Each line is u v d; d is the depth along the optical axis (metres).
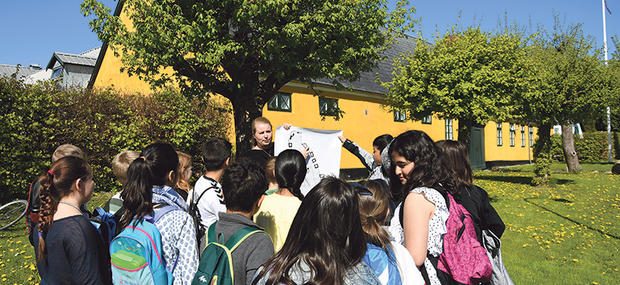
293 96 14.42
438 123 21.33
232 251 2.03
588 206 9.94
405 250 1.79
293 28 6.70
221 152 3.02
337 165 4.48
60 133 9.76
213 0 6.86
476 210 2.42
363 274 1.48
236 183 2.21
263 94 8.60
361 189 2.19
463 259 2.13
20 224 7.90
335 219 1.49
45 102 9.62
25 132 9.45
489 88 9.62
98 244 2.11
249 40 7.65
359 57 8.35
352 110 16.67
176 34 6.88
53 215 2.08
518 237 7.05
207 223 2.85
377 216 2.15
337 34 7.48
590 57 13.83
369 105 17.52
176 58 7.32
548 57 14.48
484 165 24.06
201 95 8.28
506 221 8.34
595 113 14.46
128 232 2.15
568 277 5.04
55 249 2.02
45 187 2.10
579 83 13.34
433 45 11.53
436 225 2.10
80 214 2.14
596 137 27.92
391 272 1.59
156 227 2.19
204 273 2.01
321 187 1.55
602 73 13.82
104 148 10.40
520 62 10.28
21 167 9.16
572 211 9.30
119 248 2.12
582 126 33.31
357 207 1.56
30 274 5.13
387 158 2.86
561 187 13.25
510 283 2.49
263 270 1.58
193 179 11.80
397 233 2.19
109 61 16.95
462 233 2.19
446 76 9.66
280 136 4.54
